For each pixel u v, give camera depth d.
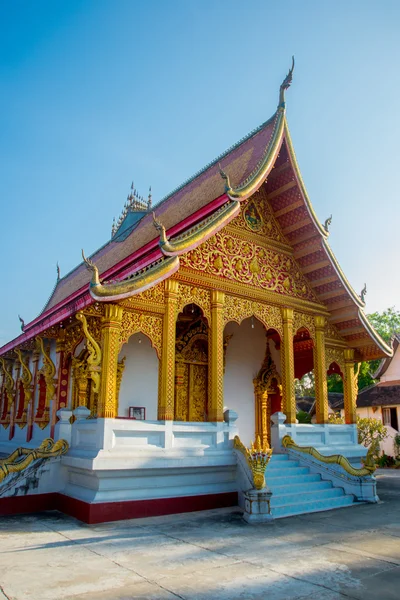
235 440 12.05
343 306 16.22
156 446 10.98
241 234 14.13
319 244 14.98
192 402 17.09
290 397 14.59
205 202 14.63
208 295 13.09
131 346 15.53
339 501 12.20
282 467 13.21
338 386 49.69
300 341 18.66
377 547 7.95
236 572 6.52
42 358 17.73
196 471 11.24
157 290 11.97
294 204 14.65
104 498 9.84
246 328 18.98
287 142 13.99
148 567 6.67
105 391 10.60
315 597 5.62
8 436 19.91
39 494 10.91
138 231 20.39
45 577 6.20
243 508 11.26
